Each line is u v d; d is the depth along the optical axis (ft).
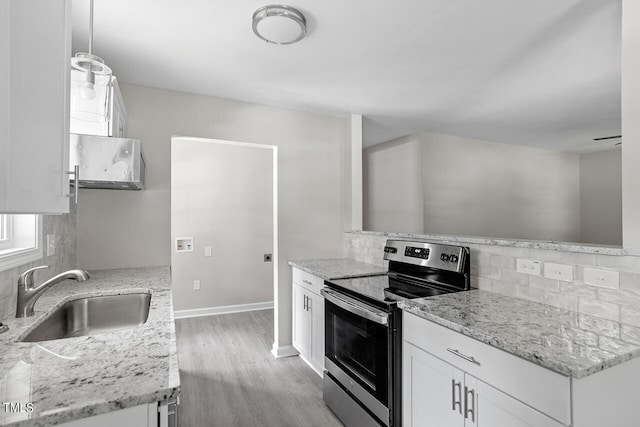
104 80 5.50
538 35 6.09
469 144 14.71
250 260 14.03
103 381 2.65
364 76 7.87
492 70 7.63
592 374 3.22
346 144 10.91
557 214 17.80
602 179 18.06
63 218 6.66
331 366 7.13
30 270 4.40
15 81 2.35
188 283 13.12
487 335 3.92
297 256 10.23
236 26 5.73
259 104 9.70
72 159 5.04
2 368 2.86
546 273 5.26
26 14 2.50
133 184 6.40
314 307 8.39
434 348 4.74
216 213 13.56
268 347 10.37
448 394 4.48
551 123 12.30
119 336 3.62
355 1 5.07
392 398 5.40
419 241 7.54
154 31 5.87
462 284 6.40
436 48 6.57
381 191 15.60
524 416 3.55
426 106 10.16
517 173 16.33
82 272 4.42
